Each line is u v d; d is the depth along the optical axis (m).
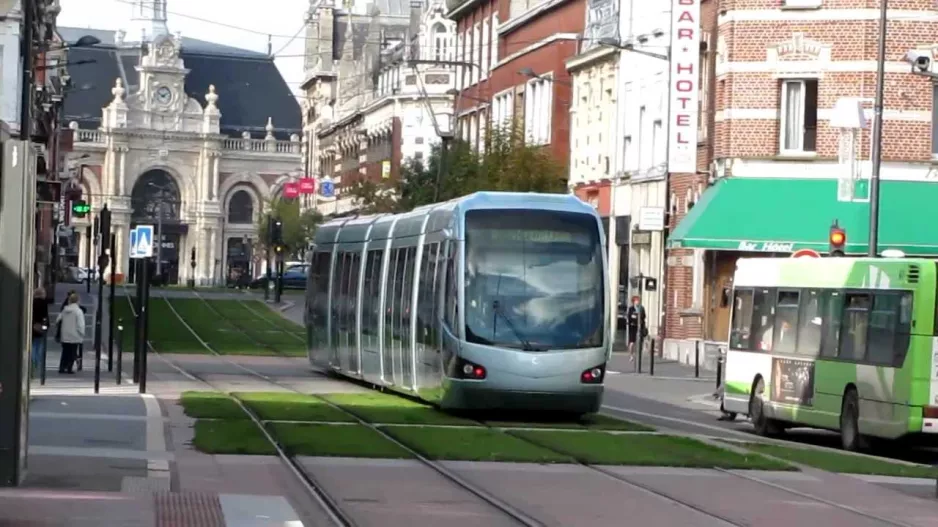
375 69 132.00
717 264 51.44
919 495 20.05
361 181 88.69
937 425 25.33
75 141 173.88
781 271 31.03
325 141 154.75
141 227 33.75
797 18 47.94
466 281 29.55
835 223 34.44
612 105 64.50
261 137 182.88
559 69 70.75
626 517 16.83
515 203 30.25
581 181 68.50
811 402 28.94
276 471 20.12
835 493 19.69
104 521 15.14
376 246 37.94
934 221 46.16
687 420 33.75
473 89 86.94
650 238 59.19
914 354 25.45
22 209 16.22
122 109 175.12
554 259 29.86
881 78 36.78
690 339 54.16
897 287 26.09
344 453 22.25
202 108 179.12
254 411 29.30
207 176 178.50
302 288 124.56
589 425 29.25
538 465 21.84
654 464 22.20
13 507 15.95
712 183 49.94
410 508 17.05
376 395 35.62
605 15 64.75
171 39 177.88
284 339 67.12
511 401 29.03
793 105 48.28
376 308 37.06
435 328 30.69
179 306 90.31
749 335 32.31
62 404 29.97
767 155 48.12
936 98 47.38
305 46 170.25
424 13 120.06
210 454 21.77
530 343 29.16
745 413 32.16
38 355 42.41
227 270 180.88
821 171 47.66
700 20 51.88
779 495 19.17
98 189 175.00
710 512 17.39
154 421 26.45
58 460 20.45
